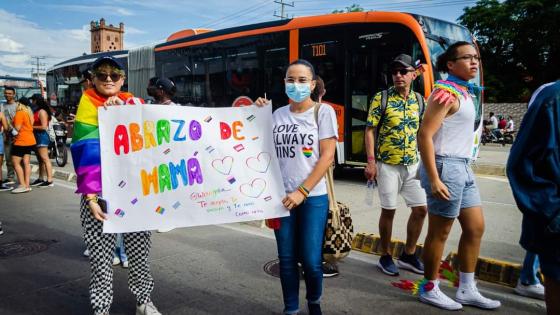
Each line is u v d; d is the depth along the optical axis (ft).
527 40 98.22
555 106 7.29
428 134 10.30
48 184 29.86
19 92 67.62
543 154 7.35
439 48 28.37
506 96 103.24
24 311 11.43
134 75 47.85
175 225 9.50
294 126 9.68
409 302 11.82
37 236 18.26
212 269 14.33
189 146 9.63
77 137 9.16
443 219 10.83
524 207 7.54
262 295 12.35
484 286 12.96
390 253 15.24
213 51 38.42
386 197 13.30
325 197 9.86
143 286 10.43
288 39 32.91
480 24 104.17
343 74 30.37
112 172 9.18
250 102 35.24
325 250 11.75
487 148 63.87
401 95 13.16
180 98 41.65
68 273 14.10
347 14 30.40
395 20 28.14
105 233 9.30
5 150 30.19
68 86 61.72
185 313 11.30
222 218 9.68
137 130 9.32
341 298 12.06
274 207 9.64
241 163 9.79
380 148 13.32
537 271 12.46
